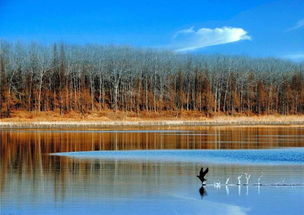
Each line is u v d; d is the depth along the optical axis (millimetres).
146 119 156000
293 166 48281
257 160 53281
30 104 152250
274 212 28734
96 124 130500
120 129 114688
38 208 29516
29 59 161000
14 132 100250
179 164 49781
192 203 31062
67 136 89562
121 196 33031
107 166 48188
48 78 163500
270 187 36688
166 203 31000
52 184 37531
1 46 162750
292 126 133500
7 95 146375
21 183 37938
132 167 47438
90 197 32656
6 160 52938
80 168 46625
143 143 75375
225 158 55219
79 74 165625
